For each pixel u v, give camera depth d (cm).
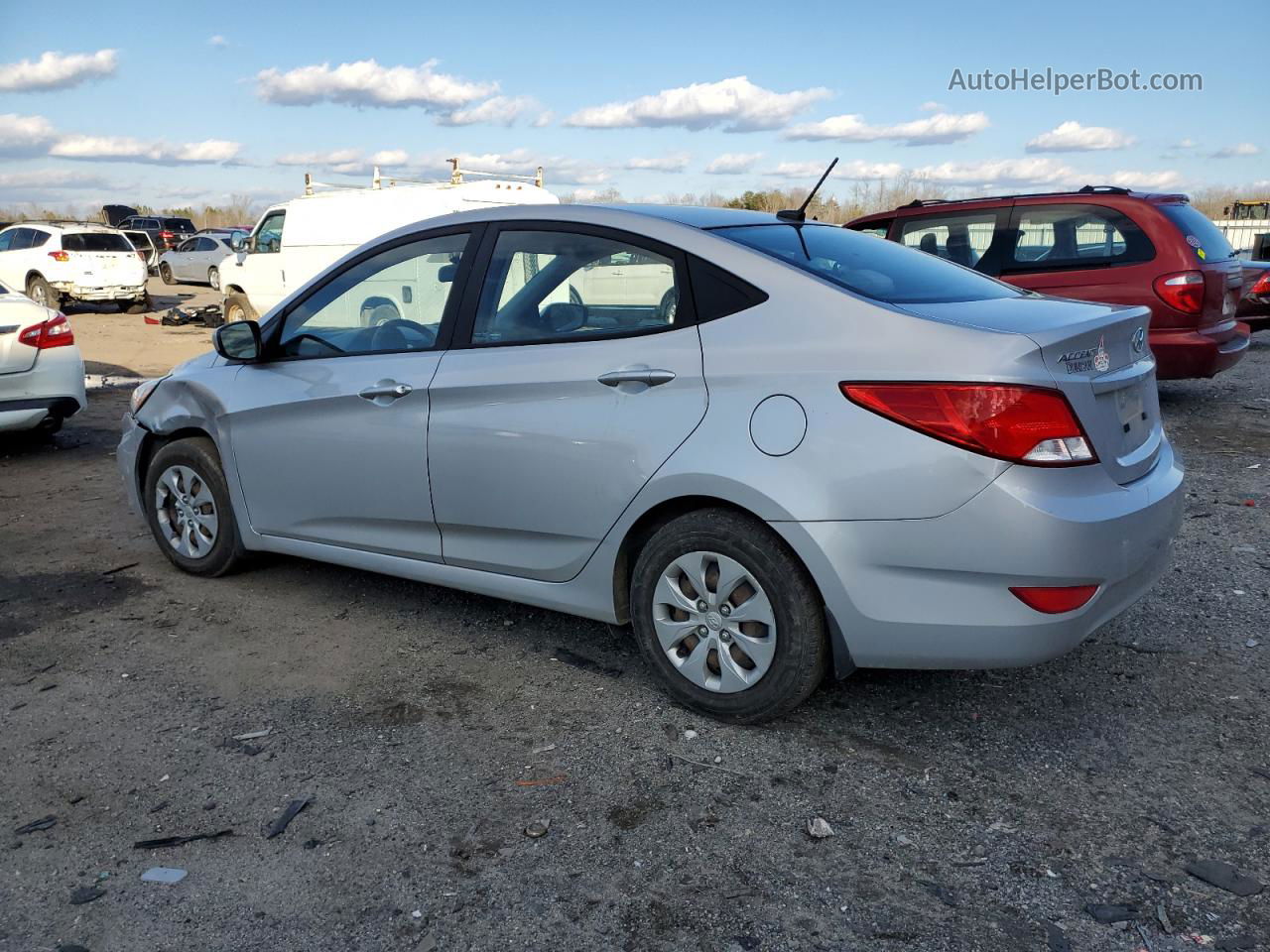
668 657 346
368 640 421
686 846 275
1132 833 278
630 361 338
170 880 263
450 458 380
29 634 430
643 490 333
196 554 494
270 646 416
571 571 363
